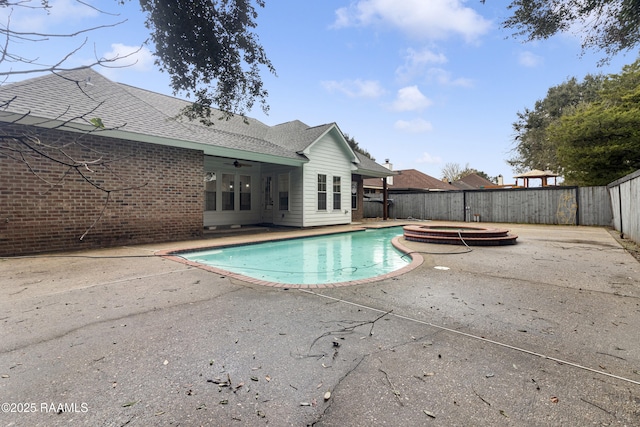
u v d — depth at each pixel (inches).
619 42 204.4
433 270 210.1
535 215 622.5
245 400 74.7
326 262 286.7
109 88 373.1
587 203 571.5
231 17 153.9
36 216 258.2
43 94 289.4
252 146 436.1
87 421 66.6
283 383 81.6
